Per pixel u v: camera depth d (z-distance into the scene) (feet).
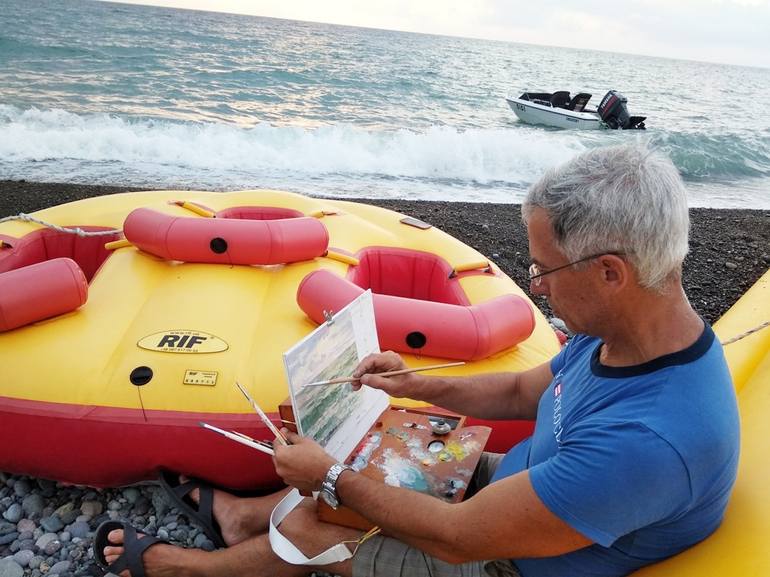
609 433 4.84
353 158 41.81
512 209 32.94
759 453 6.50
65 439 9.11
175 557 7.63
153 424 9.04
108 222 14.65
